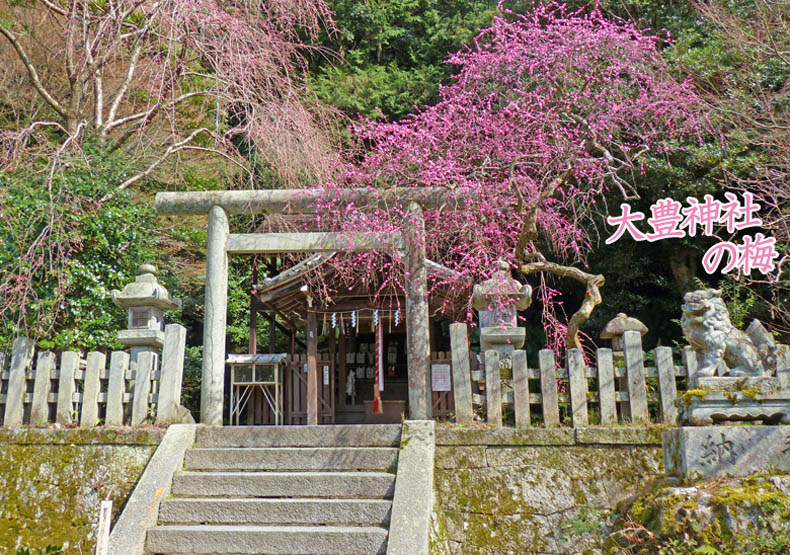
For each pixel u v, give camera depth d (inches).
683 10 387.2
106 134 368.2
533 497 182.7
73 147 289.1
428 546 155.0
